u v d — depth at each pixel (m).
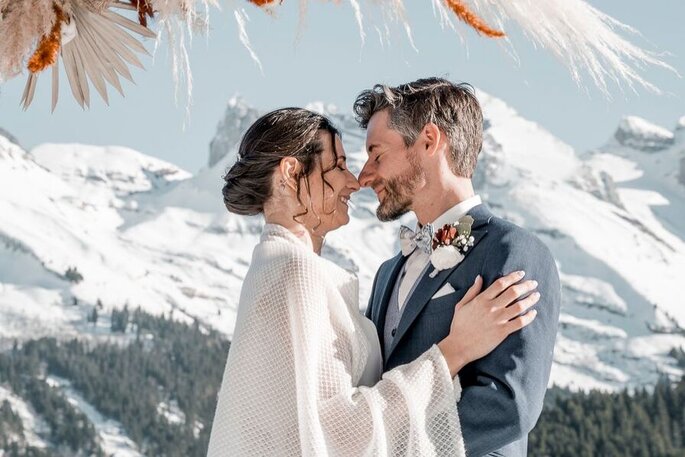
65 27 1.62
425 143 2.78
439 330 2.71
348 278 2.67
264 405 2.40
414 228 3.18
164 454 139.88
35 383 146.50
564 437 106.25
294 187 2.64
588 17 1.38
